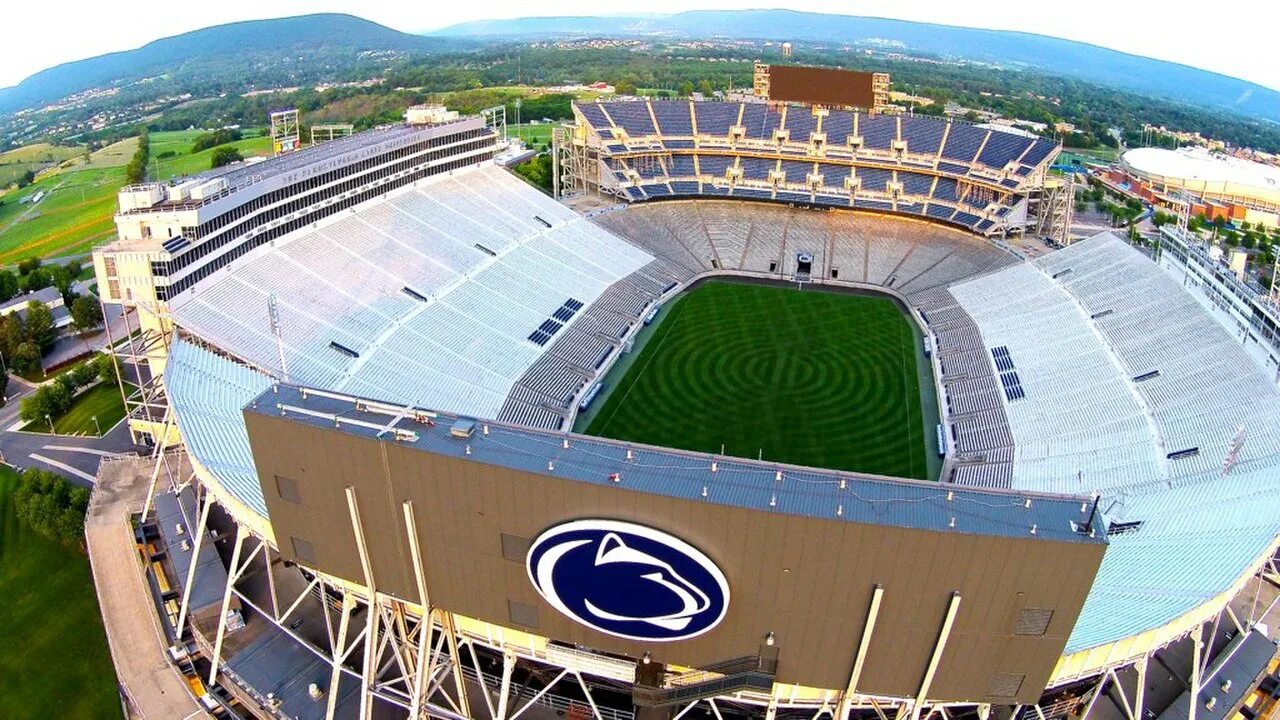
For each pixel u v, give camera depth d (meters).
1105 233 103.25
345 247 84.00
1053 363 78.50
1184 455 59.03
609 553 31.17
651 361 86.56
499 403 71.50
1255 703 45.69
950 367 85.00
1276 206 176.50
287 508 35.88
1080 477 61.00
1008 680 31.44
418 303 81.31
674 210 125.75
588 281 99.12
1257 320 68.50
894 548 28.55
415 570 34.59
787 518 28.58
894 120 136.38
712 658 33.00
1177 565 39.78
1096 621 35.06
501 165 128.50
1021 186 116.50
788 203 129.00
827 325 97.31
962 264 109.31
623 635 33.34
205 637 45.69
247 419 33.81
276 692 42.00
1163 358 72.38
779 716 38.47
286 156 89.31
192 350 60.25
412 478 32.47
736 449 70.69
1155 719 40.69
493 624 35.53
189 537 54.34
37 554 58.75
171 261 62.19
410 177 100.94
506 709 39.88
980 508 29.59
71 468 69.94
